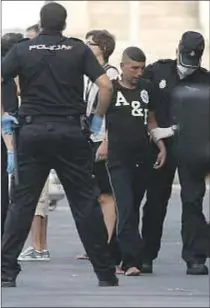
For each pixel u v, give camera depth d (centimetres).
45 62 2058
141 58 2411
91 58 2070
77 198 2114
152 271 2527
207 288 2211
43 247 2797
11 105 2436
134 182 2455
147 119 2441
